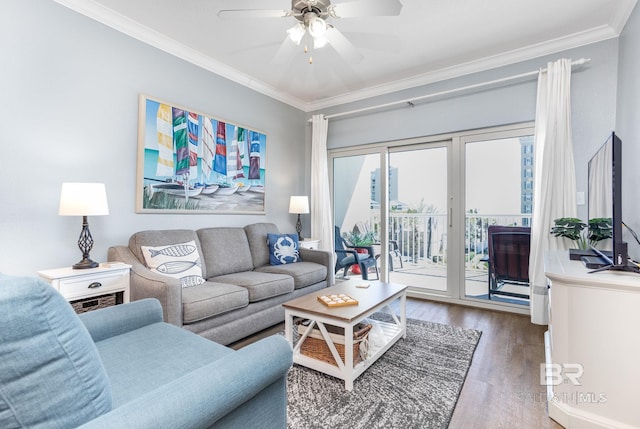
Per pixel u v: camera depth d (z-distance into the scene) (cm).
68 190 204
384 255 409
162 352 129
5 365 61
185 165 306
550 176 279
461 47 303
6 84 202
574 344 153
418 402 170
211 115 331
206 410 80
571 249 247
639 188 211
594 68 276
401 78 374
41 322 65
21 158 209
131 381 108
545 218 280
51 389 67
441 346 239
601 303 146
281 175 429
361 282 273
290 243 360
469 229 355
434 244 382
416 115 377
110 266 221
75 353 71
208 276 291
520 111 313
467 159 354
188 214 312
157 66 286
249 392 93
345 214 449
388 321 296
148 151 277
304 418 157
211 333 221
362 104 420
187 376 85
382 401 171
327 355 202
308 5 186
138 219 273
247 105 378
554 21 261
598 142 273
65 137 229
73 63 232
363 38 287
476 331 268
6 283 63
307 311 198
